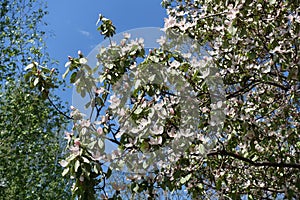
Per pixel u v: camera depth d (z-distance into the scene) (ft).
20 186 28.17
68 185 30.76
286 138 12.22
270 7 11.60
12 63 29.66
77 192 8.07
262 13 11.28
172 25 10.82
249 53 11.39
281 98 12.73
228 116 11.50
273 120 12.46
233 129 11.80
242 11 10.12
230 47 12.17
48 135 30.07
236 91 12.17
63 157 29.91
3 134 28.17
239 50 12.35
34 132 29.35
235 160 13.41
